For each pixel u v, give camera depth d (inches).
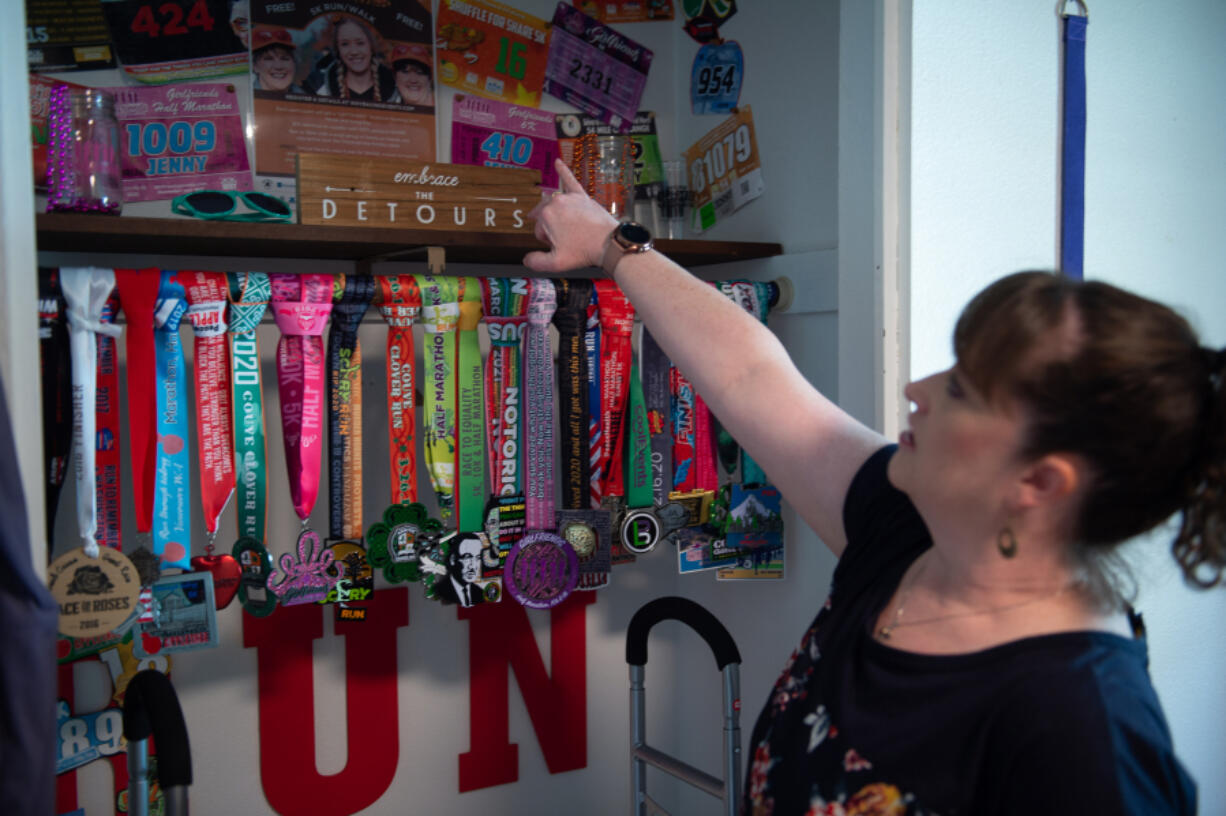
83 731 62.2
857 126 57.8
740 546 68.2
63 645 60.8
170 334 50.0
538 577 60.5
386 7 70.7
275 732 70.1
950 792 24.8
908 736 25.6
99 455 50.1
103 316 48.3
